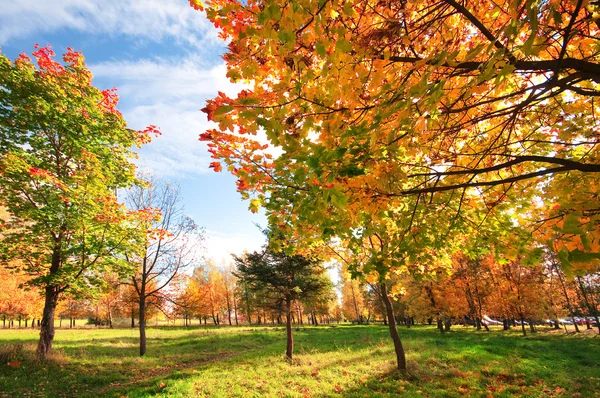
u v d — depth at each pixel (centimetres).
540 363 1070
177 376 938
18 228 895
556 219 176
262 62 212
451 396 736
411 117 159
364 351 1353
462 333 2256
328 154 157
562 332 2425
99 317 3922
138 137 1153
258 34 171
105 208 957
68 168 1015
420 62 159
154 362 1194
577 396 734
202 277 4619
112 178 1066
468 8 217
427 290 2300
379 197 224
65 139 983
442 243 341
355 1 173
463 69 199
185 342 1884
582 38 202
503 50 127
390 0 194
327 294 1523
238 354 1502
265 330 2848
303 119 209
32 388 739
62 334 2384
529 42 110
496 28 221
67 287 912
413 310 2392
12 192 866
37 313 2073
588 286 2234
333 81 191
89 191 920
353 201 225
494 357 1133
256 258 1426
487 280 2267
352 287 4769
